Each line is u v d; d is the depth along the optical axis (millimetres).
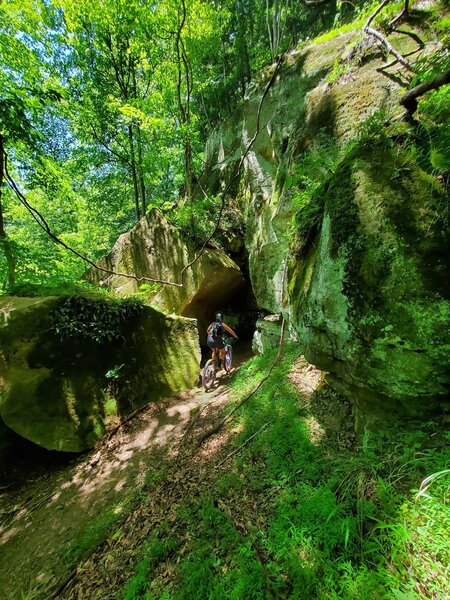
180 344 5566
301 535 1599
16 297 4422
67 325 4207
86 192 11609
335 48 5094
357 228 1634
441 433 1565
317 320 1973
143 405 4641
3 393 3568
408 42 3066
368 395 1996
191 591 1627
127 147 10734
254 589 1478
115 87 10844
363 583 1210
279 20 9570
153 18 7699
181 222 7523
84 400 4086
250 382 4160
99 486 3266
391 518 1370
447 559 1117
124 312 4961
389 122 1821
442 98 1514
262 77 7238
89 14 8617
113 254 8312
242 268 8391
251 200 7180
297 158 4000
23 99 4883
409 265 1419
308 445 2352
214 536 1953
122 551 2229
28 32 7938
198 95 14078
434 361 1404
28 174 6684
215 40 8578
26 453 3893
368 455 1813
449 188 1397
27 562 2531
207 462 2906
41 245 10516
